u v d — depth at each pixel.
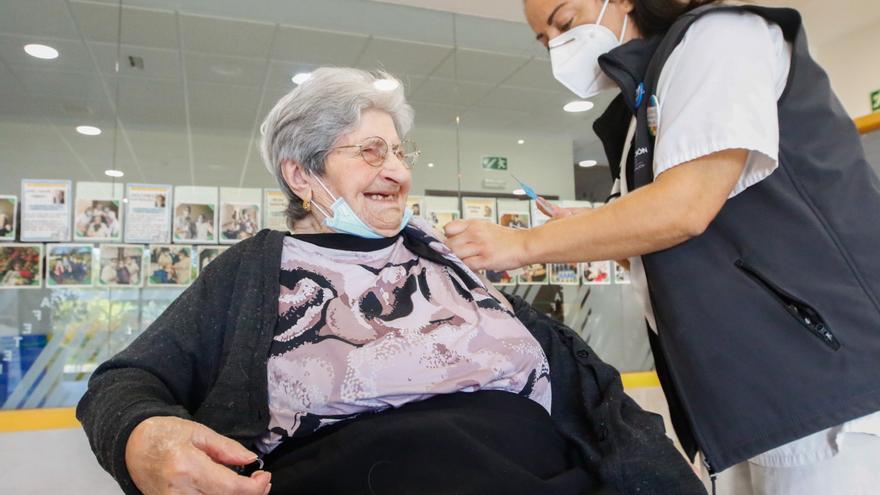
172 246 2.59
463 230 0.96
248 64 2.83
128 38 2.67
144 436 0.61
